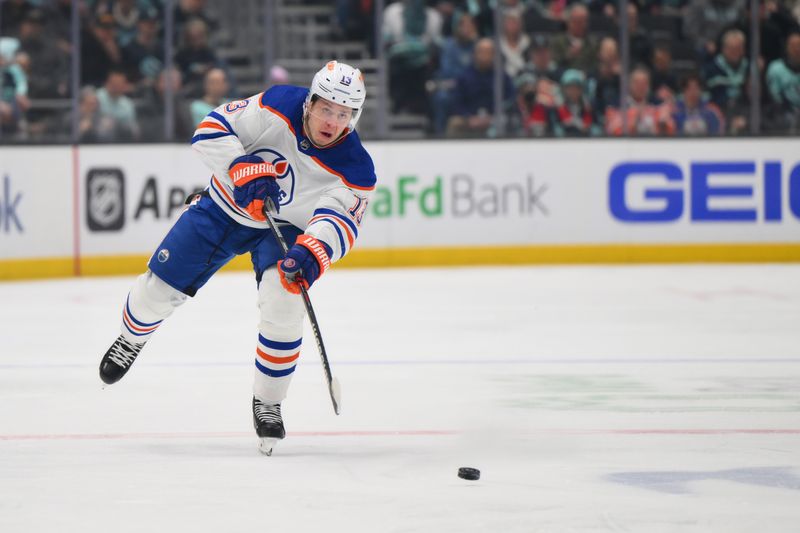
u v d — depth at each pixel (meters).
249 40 39.03
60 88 35.62
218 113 12.00
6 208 31.02
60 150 31.78
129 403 15.27
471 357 19.14
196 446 12.62
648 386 16.50
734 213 35.06
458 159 34.47
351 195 11.97
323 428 13.62
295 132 11.79
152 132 35.78
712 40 36.81
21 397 15.70
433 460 11.93
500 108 36.50
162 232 33.00
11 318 24.12
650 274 32.19
